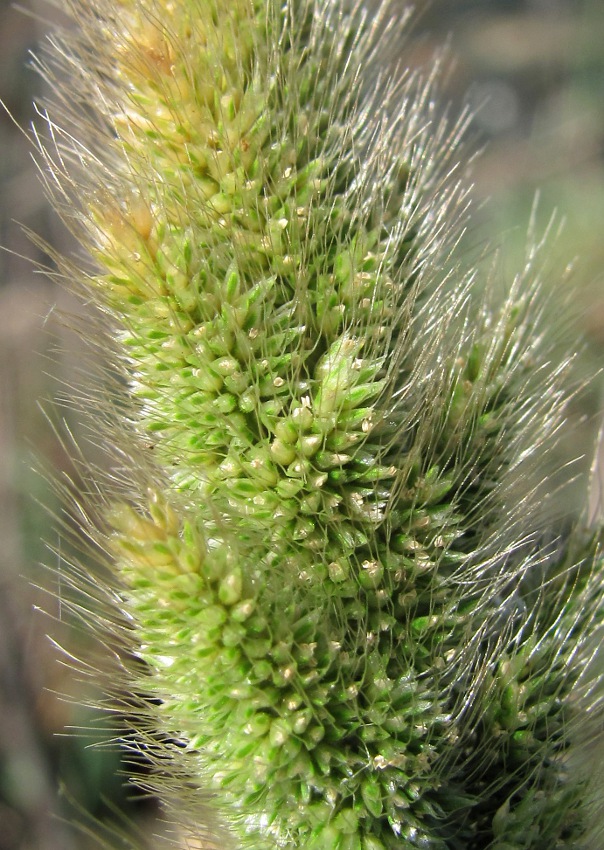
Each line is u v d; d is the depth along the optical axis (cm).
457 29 40
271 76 10
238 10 10
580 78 35
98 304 10
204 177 10
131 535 9
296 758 9
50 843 20
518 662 10
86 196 10
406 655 10
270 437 10
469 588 10
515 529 11
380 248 10
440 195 12
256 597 9
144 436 10
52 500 23
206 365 9
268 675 9
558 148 33
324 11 11
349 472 9
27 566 22
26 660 21
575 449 16
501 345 11
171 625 9
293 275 10
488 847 10
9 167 25
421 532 10
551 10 39
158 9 10
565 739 10
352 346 9
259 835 10
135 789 21
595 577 11
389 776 9
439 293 11
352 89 11
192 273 9
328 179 10
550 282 13
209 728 9
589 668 11
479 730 10
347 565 9
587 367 15
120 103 10
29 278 25
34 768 21
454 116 34
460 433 10
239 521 10
